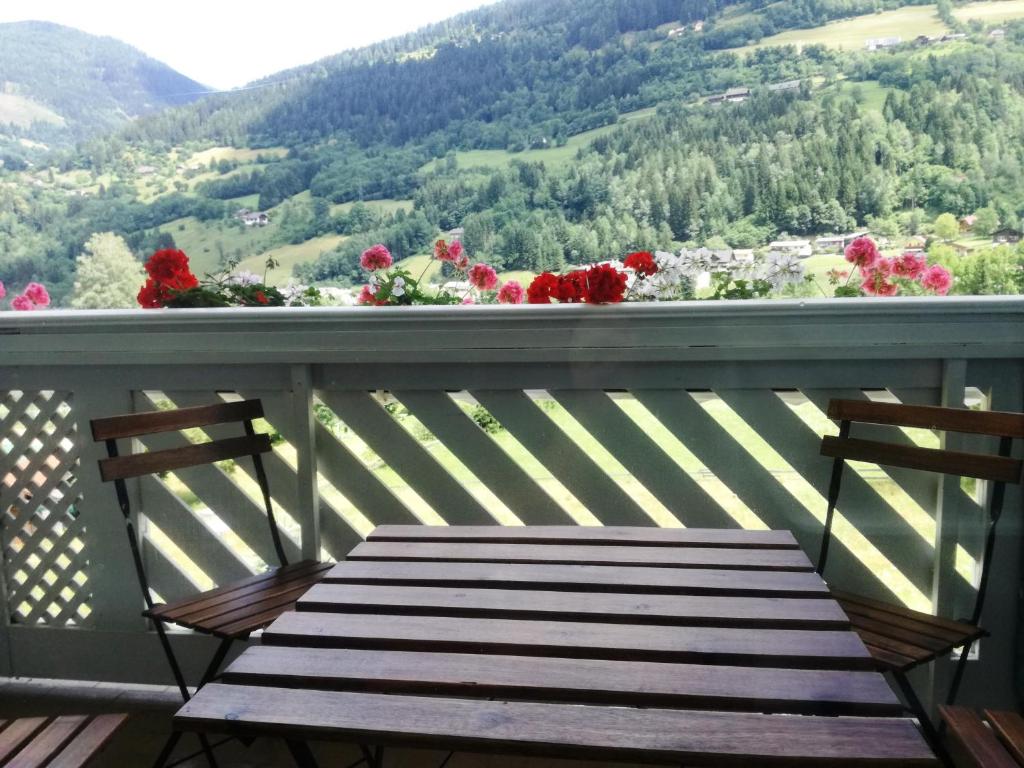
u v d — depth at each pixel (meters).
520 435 2.50
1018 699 2.31
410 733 1.12
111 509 2.71
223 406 2.40
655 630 1.41
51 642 2.78
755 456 2.42
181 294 2.70
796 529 2.41
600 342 2.39
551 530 1.96
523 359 2.43
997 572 2.31
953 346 2.24
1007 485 2.30
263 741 2.44
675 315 2.34
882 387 2.32
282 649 1.37
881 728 1.11
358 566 1.74
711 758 1.06
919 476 2.37
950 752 2.26
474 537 1.92
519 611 1.49
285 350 2.53
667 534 1.92
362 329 2.48
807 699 1.18
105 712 2.64
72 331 2.62
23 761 1.45
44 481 2.79
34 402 2.73
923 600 2.50
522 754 1.10
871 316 2.26
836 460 2.28
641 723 1.13
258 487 2.70
